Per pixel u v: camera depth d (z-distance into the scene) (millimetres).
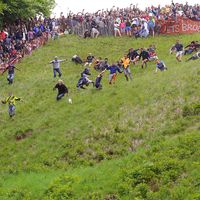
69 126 72375
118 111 72625
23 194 53906
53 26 130000
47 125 75438
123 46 120125
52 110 81000
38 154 66875
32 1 128750
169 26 124438
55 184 53562
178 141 55688
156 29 125625
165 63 99188
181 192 45281
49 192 52656
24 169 63438
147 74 91000
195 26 123312
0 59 109312
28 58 115562
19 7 125750
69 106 80312
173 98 70375
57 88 87250
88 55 108688
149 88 77000
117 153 62375
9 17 127625
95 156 62875
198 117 62281
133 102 73875
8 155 69312
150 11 127875
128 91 78688
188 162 50438
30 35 123250
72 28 133000
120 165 55188
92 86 88188
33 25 128000
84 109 76812
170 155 52875
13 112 81500
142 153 56156
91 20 129625
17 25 129000
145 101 72875
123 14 129625
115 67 86438
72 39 128500
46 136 71375
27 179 58344
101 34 129750
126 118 69875
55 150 66562
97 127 69625
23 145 70875
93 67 104062
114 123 69500
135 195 47906
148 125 66062
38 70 107438
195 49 102625
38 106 84438
